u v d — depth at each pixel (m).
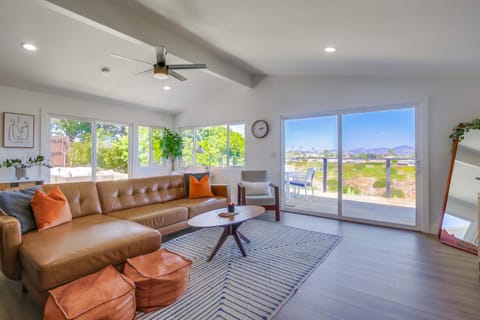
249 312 1.72
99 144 5.27
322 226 3.74
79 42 3.30
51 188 2.61
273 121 4.92
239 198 4.22
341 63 3.44
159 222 2.94
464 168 3.04
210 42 3.48
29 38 3.08
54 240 1.93
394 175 3.73
